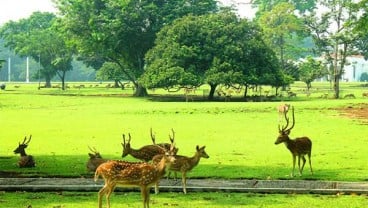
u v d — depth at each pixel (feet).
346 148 124.77
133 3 372.99
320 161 106.11
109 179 62.54
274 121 186.70
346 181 85.10
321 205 69.82
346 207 68.90
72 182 82.58
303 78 406.62
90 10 387.34
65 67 504.02
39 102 287.89
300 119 191.83
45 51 522.06
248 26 335.26
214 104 240.53
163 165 63.67
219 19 338.13
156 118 198.49
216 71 313.73
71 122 186.19
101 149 124.88
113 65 475.72
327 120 187.93
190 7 380.99
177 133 154.92
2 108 250.37
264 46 328.08
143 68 381.40
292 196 75.05
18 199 72.79
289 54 488.02
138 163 64.59
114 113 217.36
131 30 369.71
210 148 125.18
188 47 321.73
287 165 101.09
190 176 88.12
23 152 100.53
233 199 73.00
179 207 68.49
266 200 72.59
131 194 75.72
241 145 130.11
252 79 314.96
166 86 317.22
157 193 76.02
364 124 175.32
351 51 376.48
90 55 445.37
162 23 374.22
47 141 139.13
